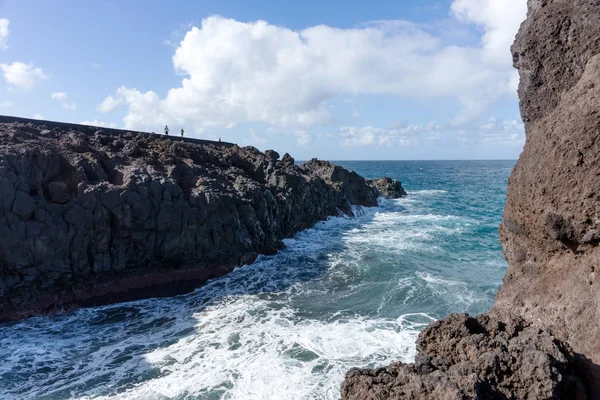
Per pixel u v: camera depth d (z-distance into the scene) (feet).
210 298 52.60
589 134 16.72
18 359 37.24
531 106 22.22
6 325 43.73
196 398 30.30
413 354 35.81
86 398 31.19
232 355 36.63
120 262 53.31
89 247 51.44
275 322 44.06
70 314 47.32
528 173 19.89
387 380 17.54
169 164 69.97
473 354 18.01
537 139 19.81
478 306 47.93
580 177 17.11
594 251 17.56
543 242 20.07
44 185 51.01
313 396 29.73
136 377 33.78
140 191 55.36
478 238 87.56
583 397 15.92
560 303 18.85
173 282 56.34
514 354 16.90
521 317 20.21
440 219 114.52
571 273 18.81
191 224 58.80
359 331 41.04
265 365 34.50
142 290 53.72
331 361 34.88
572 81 20.31
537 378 15.69
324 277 60.64
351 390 17.70
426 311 46.55
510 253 22.76
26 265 46.16
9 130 59.47
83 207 50.85
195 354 37.19
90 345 39.93
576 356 17.08
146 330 43.21
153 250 55.93
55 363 36.55
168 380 32.96
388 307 48.08
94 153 60.95
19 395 31.86
